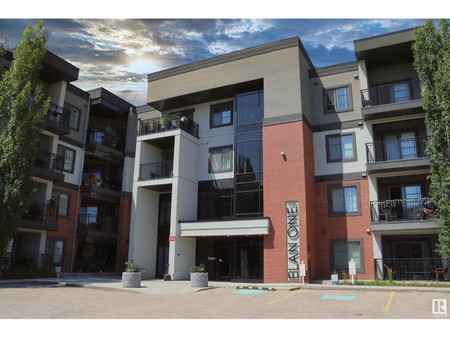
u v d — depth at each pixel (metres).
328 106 21.16
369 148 19.52
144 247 22.83
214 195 22.56
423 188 19.00
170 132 22.58
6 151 16.98
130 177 26.25
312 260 18.67
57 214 21.86
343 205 19.72
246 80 21.52
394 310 10.00
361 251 18.70
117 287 15.05
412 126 19.64
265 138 20.31
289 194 19.02
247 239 21.00
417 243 18.62
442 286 14.87
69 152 24.08
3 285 14.92
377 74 20.80
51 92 23.38
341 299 12.36
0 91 18.17
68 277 20.39
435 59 16.28
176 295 13.63
